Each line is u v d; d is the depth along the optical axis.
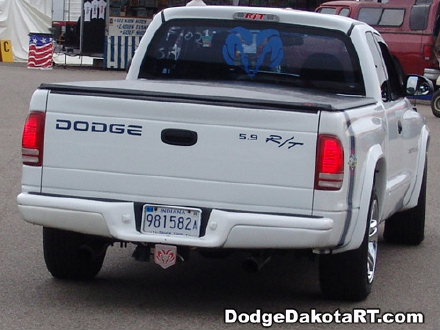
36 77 26.06
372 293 7.31
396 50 24.72
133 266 8.02
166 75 7.89
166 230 6.12
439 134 17.88
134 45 30.64
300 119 5.96
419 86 8.48
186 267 8.05
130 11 30.56
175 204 6.12
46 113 6.28
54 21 32.88
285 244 6.03
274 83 7.68
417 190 8.62
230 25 7.77
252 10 7.71
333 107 5.99
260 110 5.98
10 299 6.83
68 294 7.01
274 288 7.40
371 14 25.38
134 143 6.15
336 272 6.70
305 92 7.31
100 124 6.19
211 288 7.36
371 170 6.54
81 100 6.21
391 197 7.60
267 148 6.00
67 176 6.28
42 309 6.60
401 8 24.84
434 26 24.33
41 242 8.70
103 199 6.22
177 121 6.08
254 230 6.01
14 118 17.39
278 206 6.03
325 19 7.54
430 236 9.69
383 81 7.86
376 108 7.09
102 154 6.20
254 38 7.71
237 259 8.38
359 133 6.30
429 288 7.57
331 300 7.01
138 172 6.16
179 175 6.10
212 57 7.80
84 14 30.95
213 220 6.05
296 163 5.98
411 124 8.31
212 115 6.02
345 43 7.51
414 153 8.49
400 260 8.57
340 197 6.04
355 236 6.37
